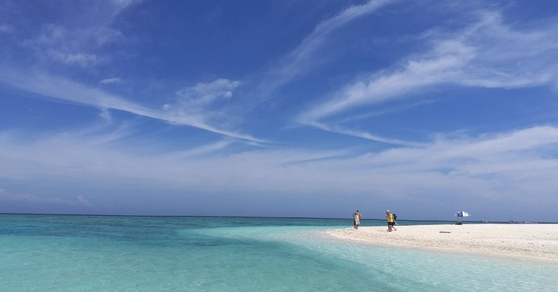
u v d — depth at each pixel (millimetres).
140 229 49312
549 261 17500
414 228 42531
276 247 26109
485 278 14062
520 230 37188
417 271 15633
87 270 16234
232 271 16203
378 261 18344
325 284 13500
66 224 60094
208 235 38750
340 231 40750
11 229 43000
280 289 12703
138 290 12500
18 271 15828
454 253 20406
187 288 12844
